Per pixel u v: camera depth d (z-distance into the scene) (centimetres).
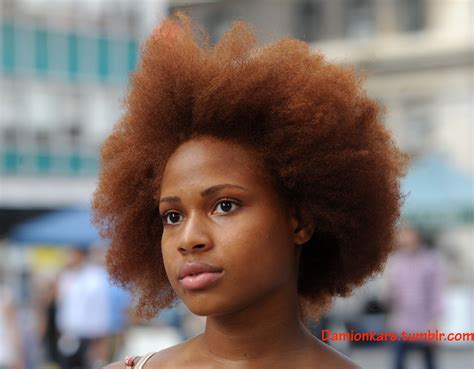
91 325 1636
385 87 3994
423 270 1420
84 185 3800
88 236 2800
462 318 2344
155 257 354
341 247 337
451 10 3928
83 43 3741
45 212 3762
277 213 307
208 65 315
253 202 302
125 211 348
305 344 321
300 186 315
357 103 333
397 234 358
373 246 342
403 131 3941
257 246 299
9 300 1212
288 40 332
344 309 1455
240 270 296
